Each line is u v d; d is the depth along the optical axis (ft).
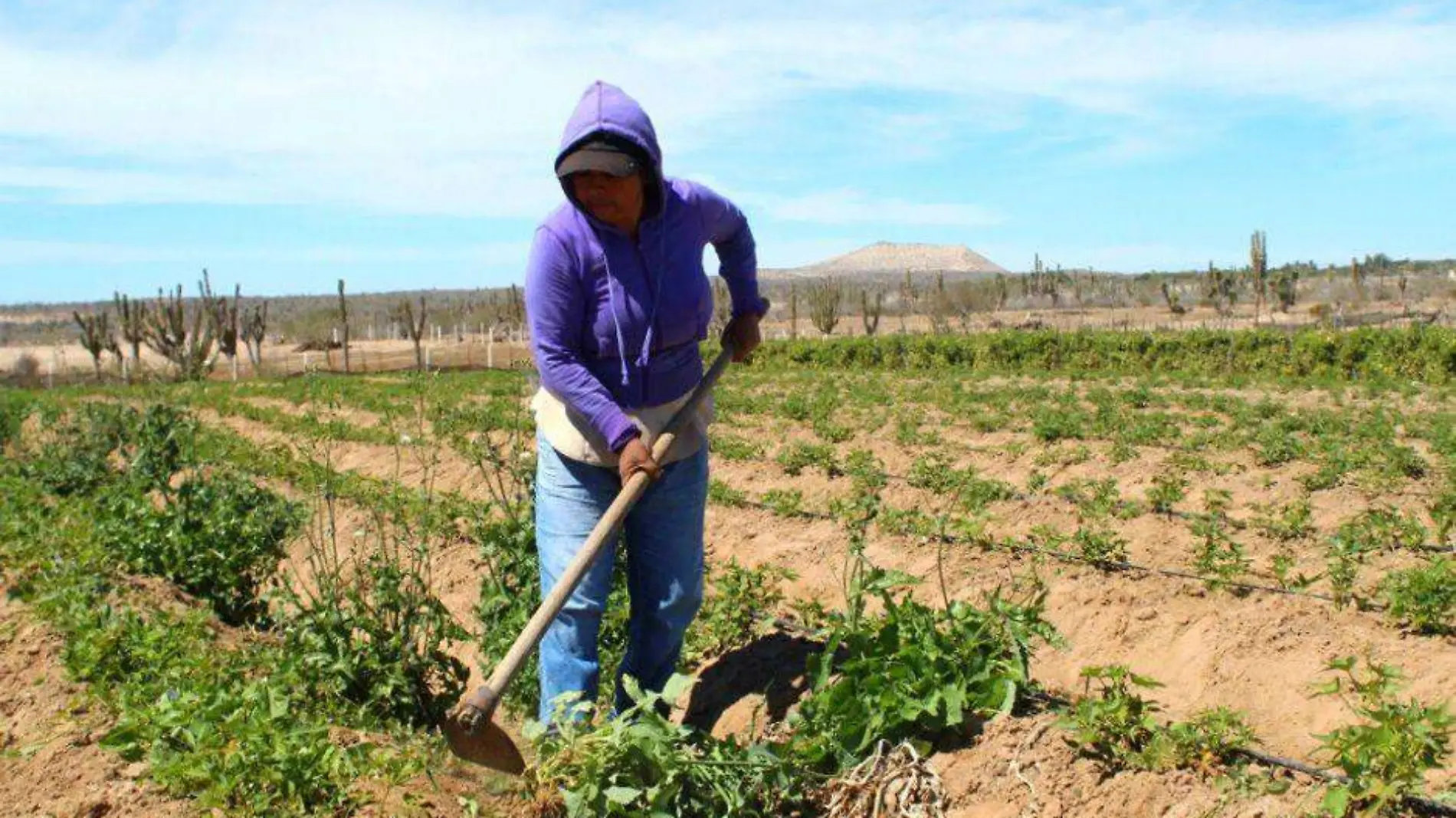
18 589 20.34
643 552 15.03
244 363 222.28
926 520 28.43
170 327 159.43
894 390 75.20
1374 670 13.89
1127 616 22.44
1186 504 32.35
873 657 14.40
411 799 12.61
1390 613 20.48
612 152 12.76
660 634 15.35
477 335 323.16
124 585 21.38
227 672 16.26
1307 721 17.51
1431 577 20.29
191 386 87.25
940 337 123.34
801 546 28.94
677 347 14.58
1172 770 13.17
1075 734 13.80
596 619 14.53
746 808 12.66
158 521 23.77
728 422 54.85
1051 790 13.16
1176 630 21.50
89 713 15.34
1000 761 13.60
